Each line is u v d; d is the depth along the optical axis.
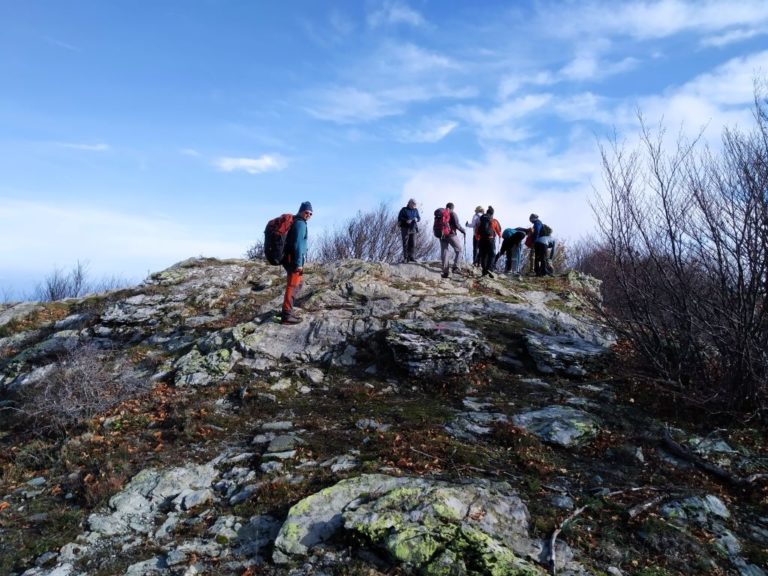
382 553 4.25
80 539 4.80
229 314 11.25
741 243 6.42
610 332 10.25
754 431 6.46
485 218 13.63
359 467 5.61
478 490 5.03
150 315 11.48
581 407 7.06
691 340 7.15
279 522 4.83
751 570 4.40
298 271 9.69
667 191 7.20
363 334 9.25
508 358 8.60
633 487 5.41
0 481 5.96
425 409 7.10
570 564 4.28
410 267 13.62
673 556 4.48
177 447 6.41
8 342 11.56
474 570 3.99
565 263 23.77
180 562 4.41
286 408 7.33
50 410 7.21
